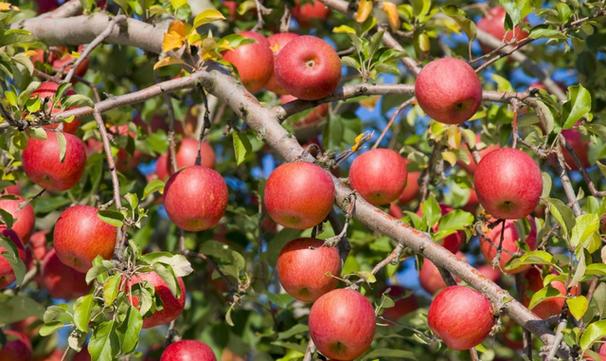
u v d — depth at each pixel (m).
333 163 2.86
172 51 3.00
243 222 3.38
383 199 3.01
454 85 2.84
